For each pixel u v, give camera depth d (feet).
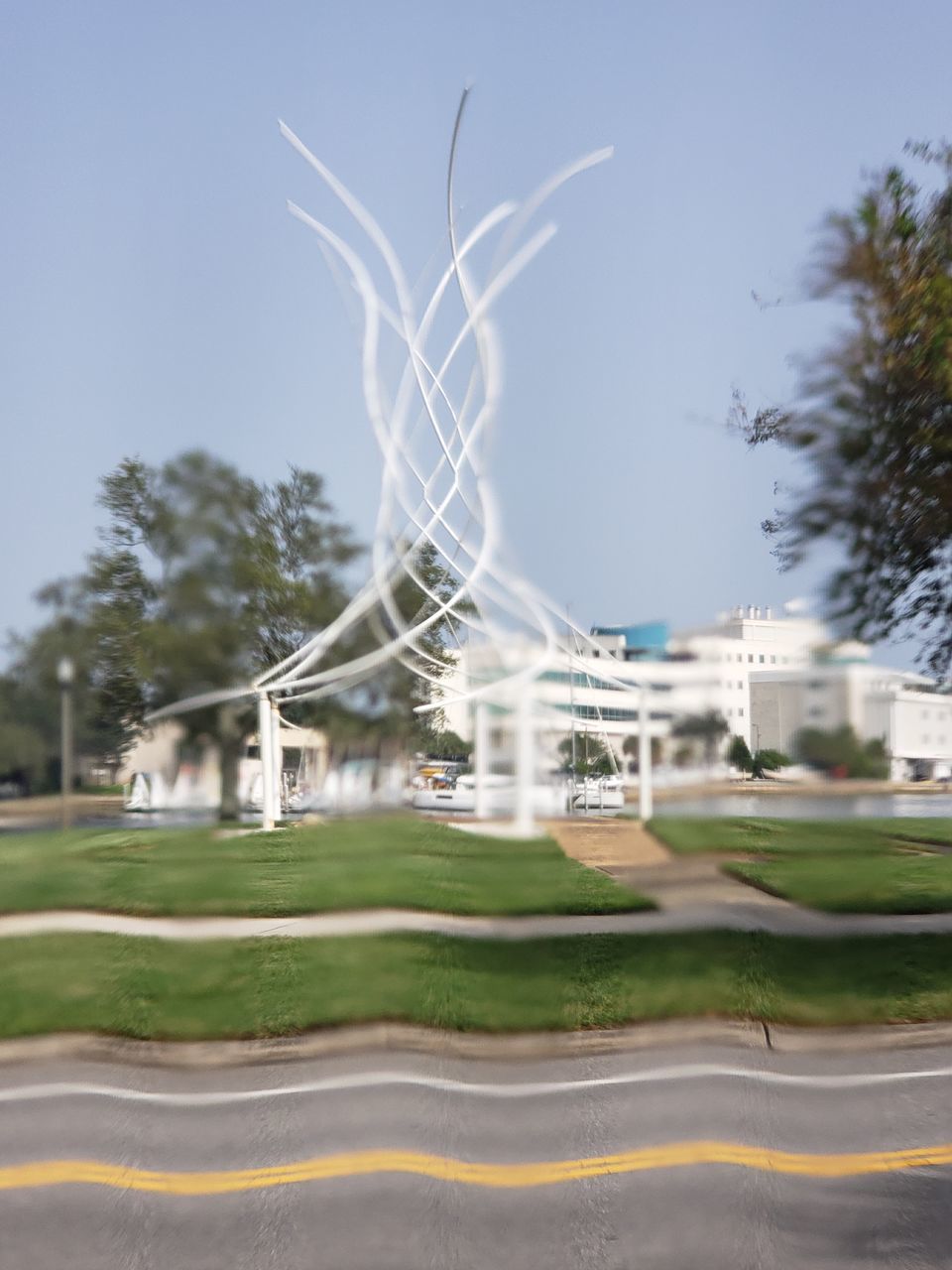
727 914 48.60
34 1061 30.94
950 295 42.29
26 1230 19.15
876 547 47.19
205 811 140.26
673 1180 21.38
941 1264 17.63
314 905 52.39
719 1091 27.50
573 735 123.13
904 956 40.91
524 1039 31.94
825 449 45.93
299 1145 23.58
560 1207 19.93
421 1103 26.63
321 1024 32.40
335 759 135.64
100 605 146.92
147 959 39.45
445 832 89.04
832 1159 22.66
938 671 51.75
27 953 41.06
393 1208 19.97
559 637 102.53
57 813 130.62
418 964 39.37
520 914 50.70
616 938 44.73
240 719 143.74
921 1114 25.75
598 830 91.35
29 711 148.56
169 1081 28.89
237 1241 18.43
